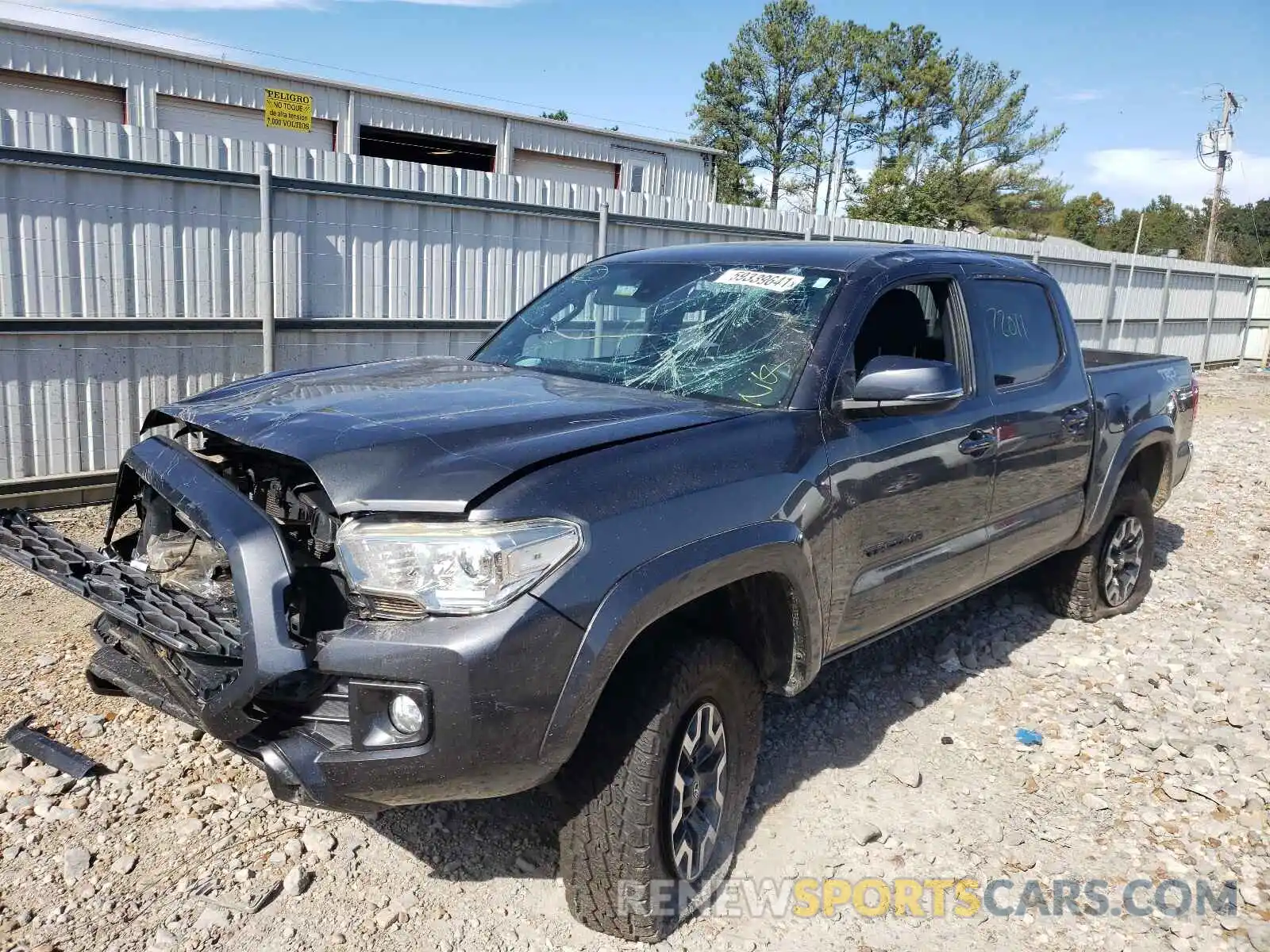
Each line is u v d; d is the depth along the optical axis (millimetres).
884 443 3525
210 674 2645
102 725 3828
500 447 2672
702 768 2994
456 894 3053
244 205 7109
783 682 3311
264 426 2830
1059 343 4844
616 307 4066
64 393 6570
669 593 2682
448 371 3717
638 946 2879
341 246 7629
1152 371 5711
